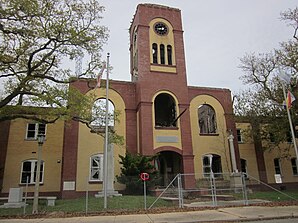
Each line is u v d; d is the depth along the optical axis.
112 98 26.86
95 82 22.81
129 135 26.12
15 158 25.02
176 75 27.80
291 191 27.45
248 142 31.41
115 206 16.20
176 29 29.88
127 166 22.42
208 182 24.86
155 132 25.27
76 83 25.89
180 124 26.16
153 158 23.03
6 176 24.34
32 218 13.58
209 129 31.86
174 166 27.75
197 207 15.78
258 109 26.44
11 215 14.34
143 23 28.95
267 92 25.95
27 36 16.08
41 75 17.27
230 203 17.23
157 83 26.88
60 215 14.21
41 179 24.95
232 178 23.86
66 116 17.14
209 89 30.38
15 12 15.23
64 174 23.30
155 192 21.08
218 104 30.17
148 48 28.06
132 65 33.12
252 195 21.44
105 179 16.34
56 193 24.78
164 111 31.81
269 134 27.66
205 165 27.78
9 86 18.11
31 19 15.77
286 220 11.72
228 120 29.75
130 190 22.47
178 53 28.84
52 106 17.33
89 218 13.30
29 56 16.70
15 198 17.78
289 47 23.48
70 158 23.81
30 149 25.53
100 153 24.88
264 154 31.69
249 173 30.36
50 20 16.42
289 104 18.83
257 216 12.59
